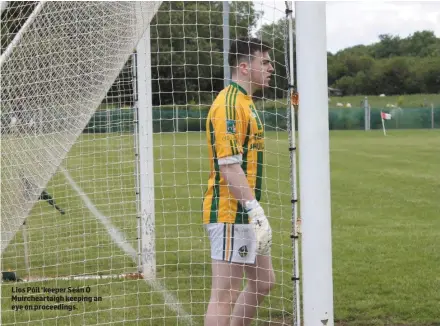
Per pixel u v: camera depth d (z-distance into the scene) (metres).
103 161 8.49
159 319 5.77
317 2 3.74
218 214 4.29
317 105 3.78
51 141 5.33
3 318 5.76
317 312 3.85
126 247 8.12
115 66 5.68
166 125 19.08
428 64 74.44
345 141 33.06
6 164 5.20
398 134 39.75
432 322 5.78
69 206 9.33
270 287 4.49
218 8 18.38
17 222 5.27
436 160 22.66
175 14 15.12
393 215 11.70
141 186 7.14
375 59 81.38
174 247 8.63
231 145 4.18
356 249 8.71
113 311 5.96
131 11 5.40
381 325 5.72
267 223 4.21
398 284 6.93
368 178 17.61
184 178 16.23
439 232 10.00
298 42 3.79
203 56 18.33
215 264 4.35
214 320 4.29
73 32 5.16
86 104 5.55
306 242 3.84
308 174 3.81
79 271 7.33
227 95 4.30
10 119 5.16
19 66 5.07
